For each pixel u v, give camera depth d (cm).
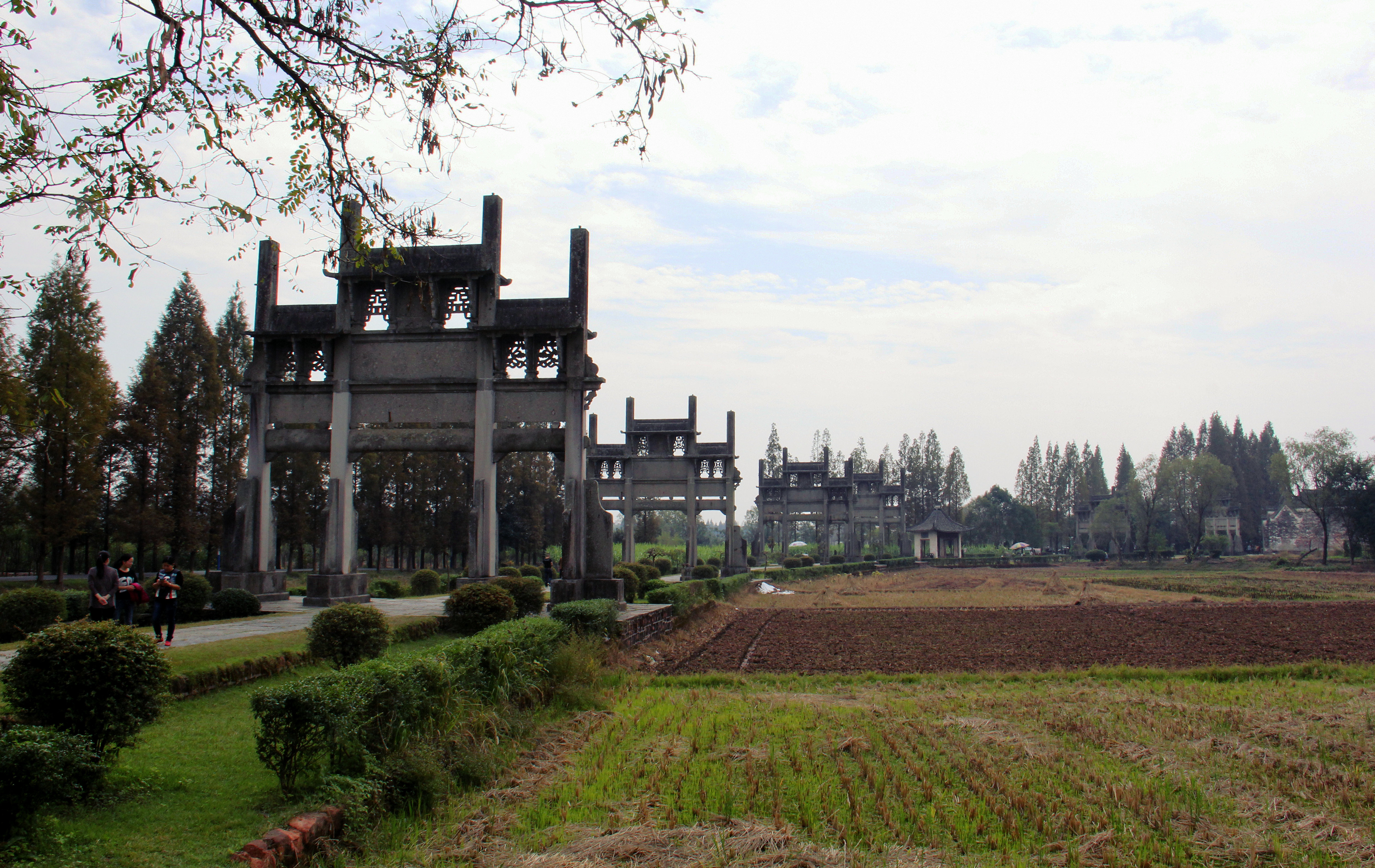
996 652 2022
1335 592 4097
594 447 4906
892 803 798
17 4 680
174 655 1157
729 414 4956
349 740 737
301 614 1941
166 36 736
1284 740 1053
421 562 6312
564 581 2109
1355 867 660
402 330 2211
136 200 756
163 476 3834
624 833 696
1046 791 841
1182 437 13662
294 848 600
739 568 4841
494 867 621
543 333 2177
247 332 2238
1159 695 1409
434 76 859
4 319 746
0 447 3089
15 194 711
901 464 11162
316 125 870
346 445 2200
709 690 1506
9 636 1515
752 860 647
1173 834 719
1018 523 11638
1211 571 6856
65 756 603
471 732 921
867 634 2444
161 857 571
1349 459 7262
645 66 818
